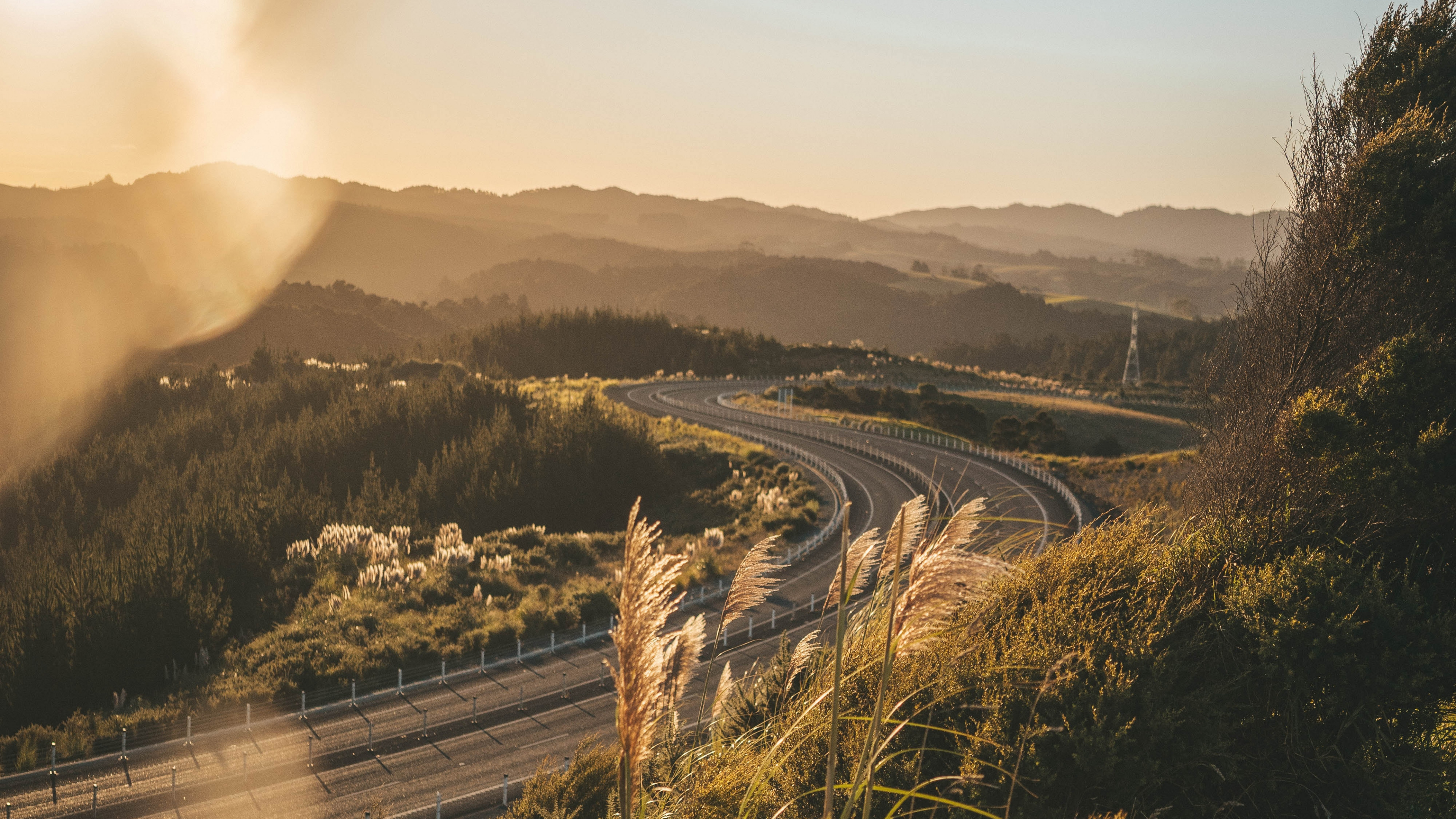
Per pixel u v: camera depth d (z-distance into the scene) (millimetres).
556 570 40156
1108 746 3988
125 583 30812
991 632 4875
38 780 20500
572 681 26422
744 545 42281
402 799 19609
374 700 25109
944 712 4516
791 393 95688
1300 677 4723
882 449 66375
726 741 5453
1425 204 6730
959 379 155875
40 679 25969
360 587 34188
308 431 66750
